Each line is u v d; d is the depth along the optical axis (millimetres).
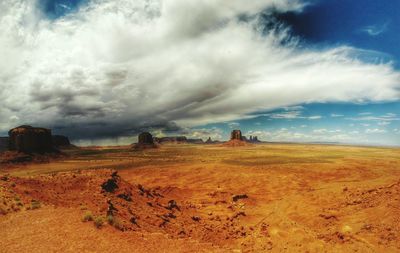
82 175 32000
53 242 16391
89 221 20078
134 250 16922
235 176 67500
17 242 16078
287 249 20312
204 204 41562
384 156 124250
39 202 22797
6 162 110875
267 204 40281
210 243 21547
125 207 26781
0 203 20953
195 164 94250
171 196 47719
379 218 23812
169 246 18656
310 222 27984
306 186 54812
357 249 18797
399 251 17984
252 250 21109
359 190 35844
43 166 106375
